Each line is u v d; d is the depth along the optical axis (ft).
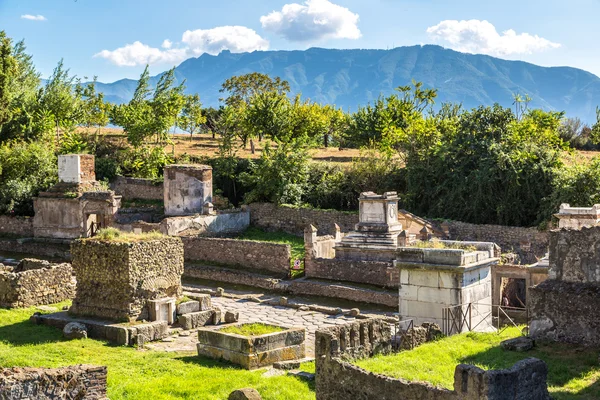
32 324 80.79
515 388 36.91
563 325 57.00
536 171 135.95
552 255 59.62
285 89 329.31
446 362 50.03
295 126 214.07
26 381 38.45
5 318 82.84
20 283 89.51
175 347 74.54
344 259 111.86
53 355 66.49
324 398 43.83
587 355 52.80
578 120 230.68
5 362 61.00
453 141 149.89
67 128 206.28
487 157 141.18
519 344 55.21
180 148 223.71
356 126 213.87
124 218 140.97
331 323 86.28
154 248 83.15
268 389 53.26
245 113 221.87
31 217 144.77
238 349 64.80
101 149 195.62
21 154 156.56
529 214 136.77
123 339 74.59
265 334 65.92
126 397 52.60
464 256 68.85
